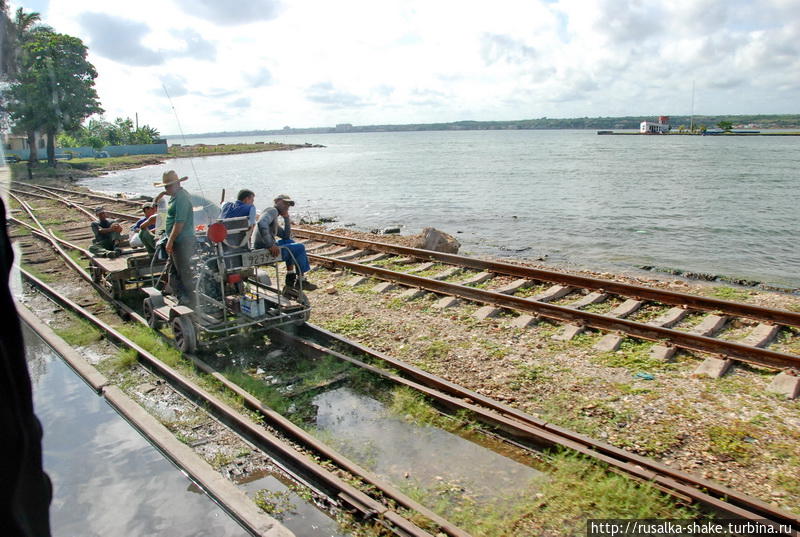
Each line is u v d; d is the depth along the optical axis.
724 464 4.70
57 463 4.72
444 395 5.95
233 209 7.25
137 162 63.81
